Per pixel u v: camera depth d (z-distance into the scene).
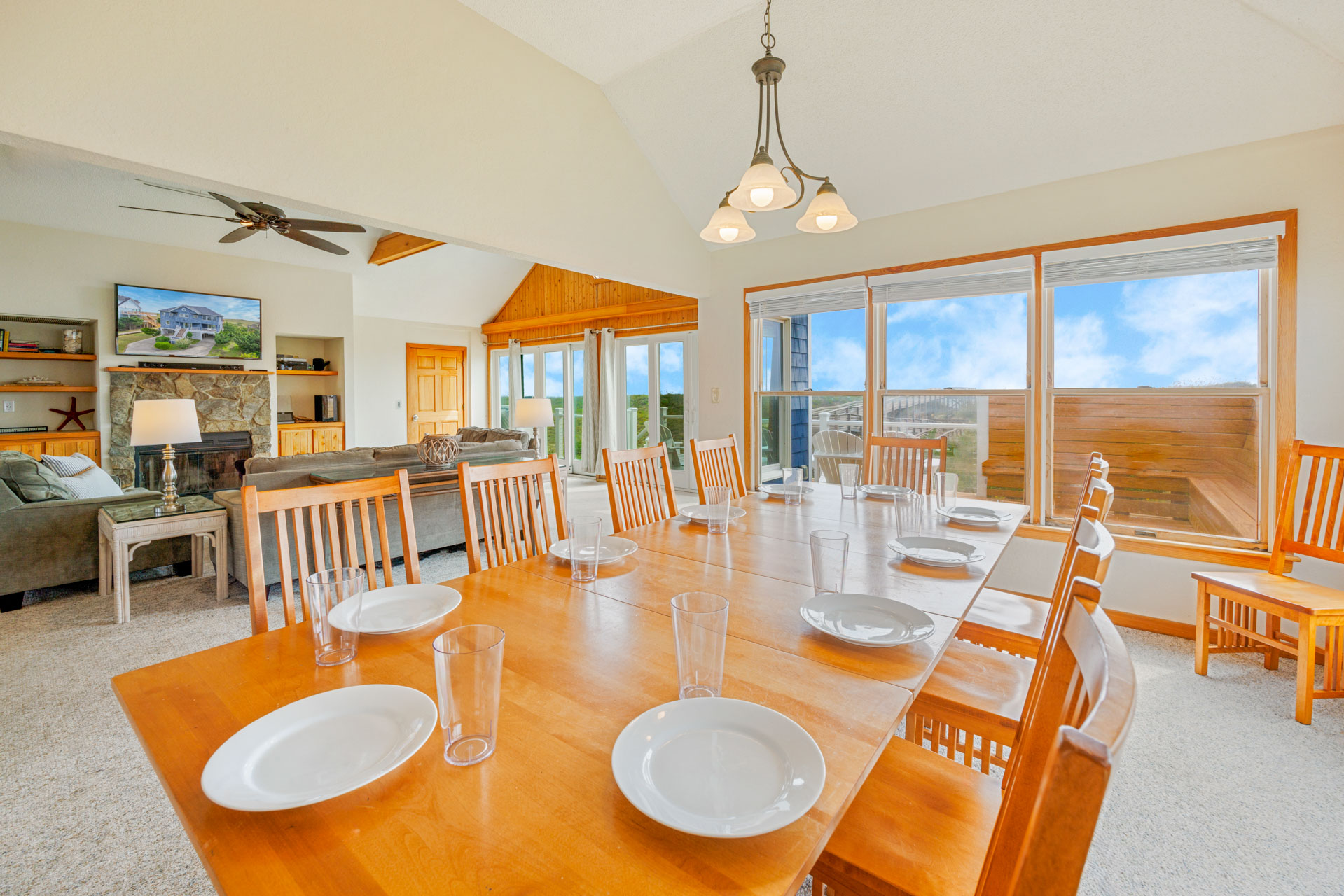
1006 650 1.71
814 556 1.34
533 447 5.73
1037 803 0.36
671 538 1.93
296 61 2.26
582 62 3.19
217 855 0.59
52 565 3.13
